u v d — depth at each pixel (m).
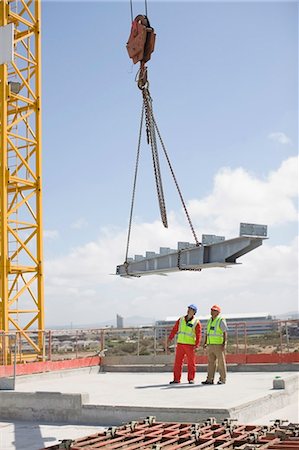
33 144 27.41
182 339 16.00
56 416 12.84
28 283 26.06
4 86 26.33
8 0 27.53
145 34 10.92
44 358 22.00
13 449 10.16
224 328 15.52
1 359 21.34
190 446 7.22
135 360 21.91
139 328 22.55
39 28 28.16
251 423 11.23
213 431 7.88
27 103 27.44
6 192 25.86
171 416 11.32
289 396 13.80
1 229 25.56
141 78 11.02
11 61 25.08
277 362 19.61
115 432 7.88
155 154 11.12
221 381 15.52
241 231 13.25
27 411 13.22
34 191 27.05
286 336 19.77
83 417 12.50
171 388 14.98
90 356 22.08
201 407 11.09
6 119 26.27
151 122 11.16
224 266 14.22
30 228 26.75
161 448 6.85
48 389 15.81
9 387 14.48
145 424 8.62
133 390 14.93
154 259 15.57
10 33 25.22
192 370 15.94
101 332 22.73
